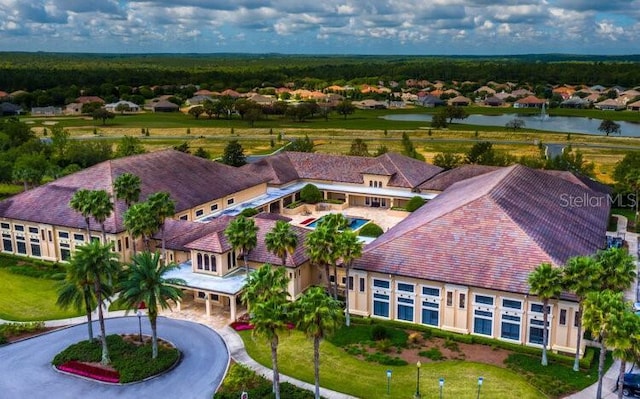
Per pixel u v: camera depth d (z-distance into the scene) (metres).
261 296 44.34
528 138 188.12
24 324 60.50
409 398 47.25
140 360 52.72
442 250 60.69
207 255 66.25
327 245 58.31
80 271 50.00
